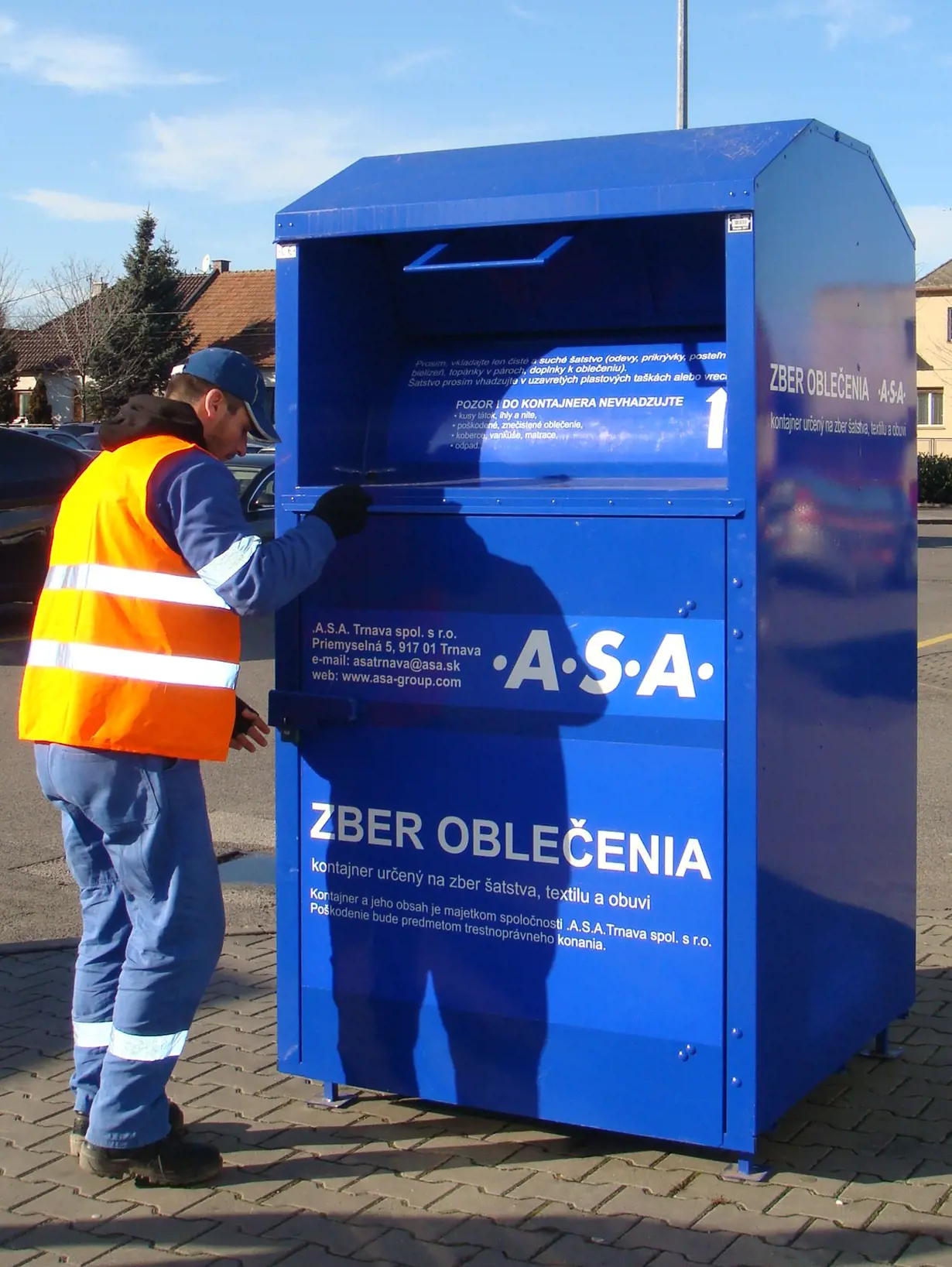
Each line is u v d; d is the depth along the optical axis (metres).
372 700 3.50
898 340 3.83
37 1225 3.09
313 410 3.54
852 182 3.52
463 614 3.37
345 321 3.65
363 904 3.55
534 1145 3.44
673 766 3.17
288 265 3.48
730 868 3.13
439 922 3.47
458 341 3.83
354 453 3.72
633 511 3.16
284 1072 3.71
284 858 3.65
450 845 3.43
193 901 3.22
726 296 3.12
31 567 12.54
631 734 3.21
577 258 3.48
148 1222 3.10
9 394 51.81
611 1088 3.30
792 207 3.18
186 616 3.17
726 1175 3.26
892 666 3.80
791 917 3.28
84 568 3.19
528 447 3.57
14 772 7.81
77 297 55.84
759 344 3.04
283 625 3.58
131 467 3.19
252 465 13.62
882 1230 3.01
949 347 50.12
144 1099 3.23
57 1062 4.00
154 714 3.12
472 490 3.35
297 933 3.65
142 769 3.15
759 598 3.08
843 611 3.49
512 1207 3.13
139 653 3.13
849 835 3.58
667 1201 3.15
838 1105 3.65
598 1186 3.23
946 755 8.05
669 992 3.22
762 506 3.08
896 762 3.85
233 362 3.38
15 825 6.72
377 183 3.51
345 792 3.55
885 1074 3.85
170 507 3.15
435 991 3.49
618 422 3.48
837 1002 3.55
